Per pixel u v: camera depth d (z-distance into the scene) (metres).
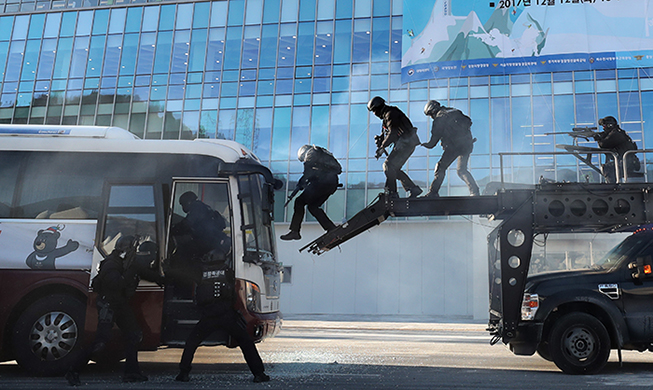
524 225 7.94
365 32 29.28
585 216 7.96
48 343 7.50
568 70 26.34
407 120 8.21
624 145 8.73
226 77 30.08
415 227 27.50
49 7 32.31
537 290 7.86
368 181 27.92
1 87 31.80
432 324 21.61
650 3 26.14
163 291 7.61
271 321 8.09
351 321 23.33
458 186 26.42
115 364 8.69
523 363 9.05
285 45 29.89
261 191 8.69
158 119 30.20
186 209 8.00
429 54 27.75
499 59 26.98
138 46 31.06
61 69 31.50
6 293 7.63
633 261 7.82
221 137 29.59
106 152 8.21
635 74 25.94
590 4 26.59
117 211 7.87
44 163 8.17
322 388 6.25
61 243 7.80
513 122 26.64
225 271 6.83
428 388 6.27
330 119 28.81
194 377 7.22
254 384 6.55
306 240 28.34
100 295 6.62
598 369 7.41
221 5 30.77
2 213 7.96
